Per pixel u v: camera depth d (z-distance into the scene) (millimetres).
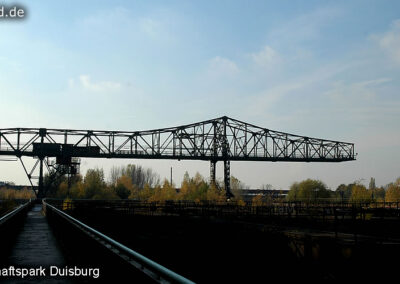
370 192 89000
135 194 125500
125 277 8992
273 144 87250
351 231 27125
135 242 33750
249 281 27812
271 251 27750
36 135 77438
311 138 90500
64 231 20469
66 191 106500
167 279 6891
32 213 49312
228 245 31250
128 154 79625
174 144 81938
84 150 77938
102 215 40812
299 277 24922
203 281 26891
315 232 26766
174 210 43375
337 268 22156
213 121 84125
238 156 84062
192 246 33406
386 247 20125
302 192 100812
